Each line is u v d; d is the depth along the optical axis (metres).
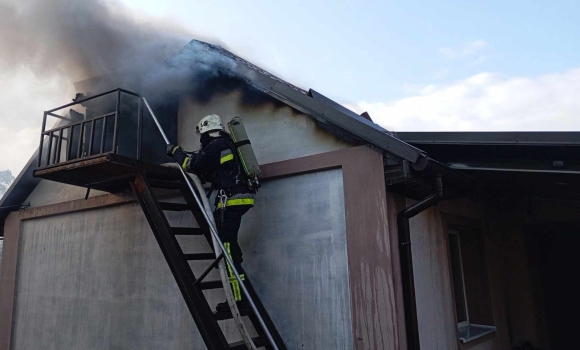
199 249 4.82
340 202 3.90
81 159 4.12
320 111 3.97
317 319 3.83
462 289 5.29
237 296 3.51
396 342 3.36
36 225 6.44
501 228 5.94
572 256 5.85
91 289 5.53
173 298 4.79
